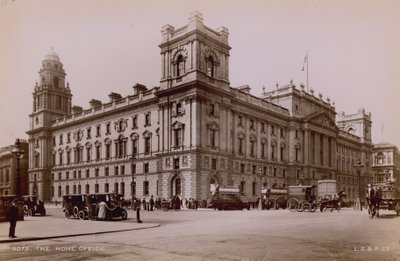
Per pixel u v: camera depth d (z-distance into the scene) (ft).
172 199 183.11
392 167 329.52
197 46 199.11
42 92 318.04
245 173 229.66
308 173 274.98
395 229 76.79
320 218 109.40
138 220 104.42
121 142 248.52
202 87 199.00
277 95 282.77
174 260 47.70
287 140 273.33
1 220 107.34
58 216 142.10
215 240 64.03
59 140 304.71
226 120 215.51
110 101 260.83
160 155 209.46
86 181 271.28
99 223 102.94
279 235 69.67
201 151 195.00
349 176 353.10
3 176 339.16
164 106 212.02
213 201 176.35
